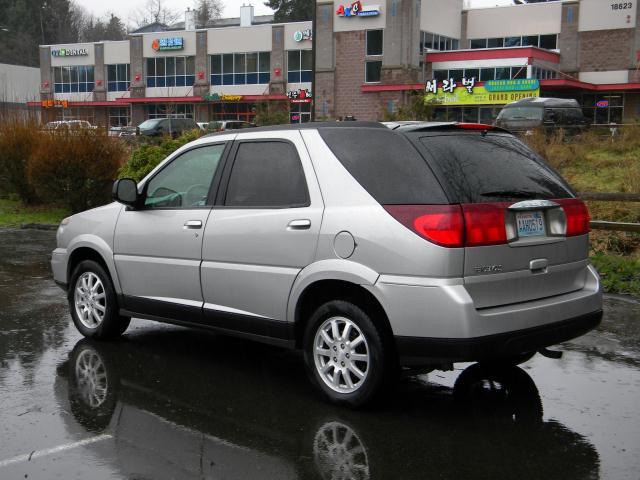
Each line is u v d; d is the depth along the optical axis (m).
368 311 4.85
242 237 5.48
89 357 6.34
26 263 11.43
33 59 96.12
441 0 52.53
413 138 4.86
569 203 5.19
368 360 4.83
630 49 48.12
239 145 5.78
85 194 16.59
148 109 63.50
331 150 5.17
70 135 16.34
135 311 6.42
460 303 4.44
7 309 8.20
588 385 5.55
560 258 5.07
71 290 7.02
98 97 65.44
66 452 4.34
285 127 5.54
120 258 6.44
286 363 6.19
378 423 4.79
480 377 5.76
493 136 5.23
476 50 47.94
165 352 6.51
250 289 5.44
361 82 51.66
